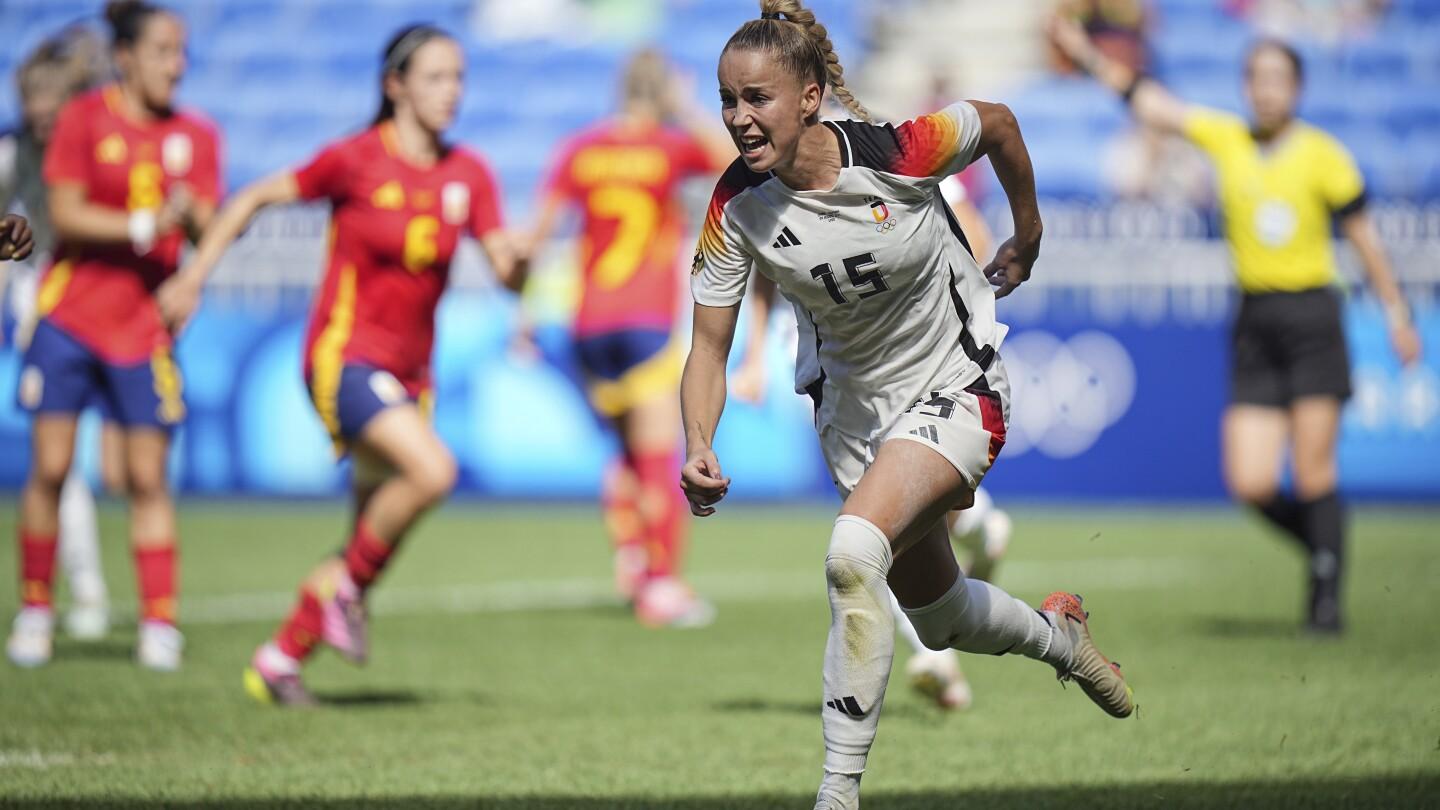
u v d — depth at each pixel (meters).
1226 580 35.88
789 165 12.76
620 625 29.98
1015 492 50.03
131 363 24.41
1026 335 49.62
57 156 23.94
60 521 26.12
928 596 14.25
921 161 12.98
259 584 34.84
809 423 50.09
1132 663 24.48
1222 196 29.70
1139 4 62.59
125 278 24.48
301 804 15.20
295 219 51.19
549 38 66.06
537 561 39.84
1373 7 64.06
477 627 29.66
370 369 21.80
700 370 13.87
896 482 13.21
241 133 64.19
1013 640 14.59
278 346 49.75
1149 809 15.02
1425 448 48.41
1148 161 57.59
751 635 28.64
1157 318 49.28
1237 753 17.69
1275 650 25.91
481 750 18.14
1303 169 29.06
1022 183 14.03
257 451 49.94
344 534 43.28
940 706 20.55
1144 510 49.31
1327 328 28.94
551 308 49.09
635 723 19.94
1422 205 53.84
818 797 13.13
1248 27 63.84
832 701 13.07
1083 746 18.23
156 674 23.75
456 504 51.59
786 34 12.49
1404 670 23.80
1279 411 29.36
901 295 13.55
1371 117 61.44
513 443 49.53
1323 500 28.41
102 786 15.93
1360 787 15.80
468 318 49.50
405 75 21.80
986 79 63.06
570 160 32.50
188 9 67.75
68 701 21.31
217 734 19.11
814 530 46.03
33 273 27.50
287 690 21.22
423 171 22.05
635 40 65.75
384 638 28.23
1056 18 30.83
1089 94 61.56
